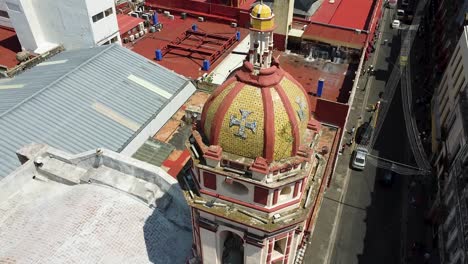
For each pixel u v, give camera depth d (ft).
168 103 121.08
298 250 87.04
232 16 177.27
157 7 188.85
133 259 69.92
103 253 68.08
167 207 78.13
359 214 138.10
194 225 62.23
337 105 116.78
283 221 53.57
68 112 108.58
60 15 137.69
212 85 132.46
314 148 53.57
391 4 280.72
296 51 157.89
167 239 75.41
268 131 47.91
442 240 118.11
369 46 197.36
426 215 136.77
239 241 67.05
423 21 263.08
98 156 82.28
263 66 49.52
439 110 165.99
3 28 172.55
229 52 156.04
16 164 94.43
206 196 56.13
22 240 69.72
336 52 149.59
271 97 48.67
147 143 111.55
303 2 171.42
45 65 133.90
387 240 129.80
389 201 143.23
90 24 136.05
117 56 132.36
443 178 133.49
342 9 181.57
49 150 87.86
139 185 78.54
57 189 84.23
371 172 154.71
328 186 147.43
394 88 204.13
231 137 49.90
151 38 166.09
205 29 174.09
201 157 53.31
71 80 117.80
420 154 161.89
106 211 72.38
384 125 178.60
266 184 49.21
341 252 125.49
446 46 189.47
